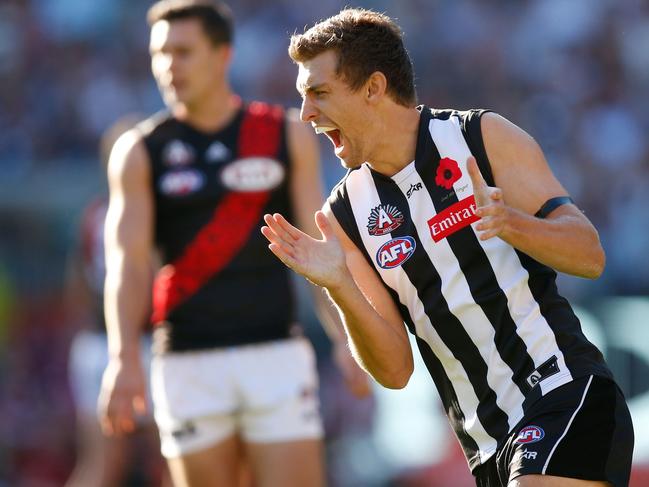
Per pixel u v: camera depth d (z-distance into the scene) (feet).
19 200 107.65
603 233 125.90
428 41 146.41
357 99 34.14
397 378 36.88
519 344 34.50
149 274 54.65
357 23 34.22
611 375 34.50
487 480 35.68
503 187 34.40
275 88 143.02
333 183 120.06
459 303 34.91
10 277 104.99
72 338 101.71
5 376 101.19
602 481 32.86
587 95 141.18
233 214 54.80
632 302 81.66
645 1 147.02
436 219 34.91
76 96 145.79
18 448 97.50
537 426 33.45
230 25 55.83
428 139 35.01
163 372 54.70
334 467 84.69
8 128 142.82
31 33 150.71
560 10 147.02
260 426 54.13
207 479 54.29
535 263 34.86
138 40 149.69
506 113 140.97
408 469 80.48
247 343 54.13
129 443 80.33
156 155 55.01
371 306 35.04
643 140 138.00
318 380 89.35
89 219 75.66
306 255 33.63
